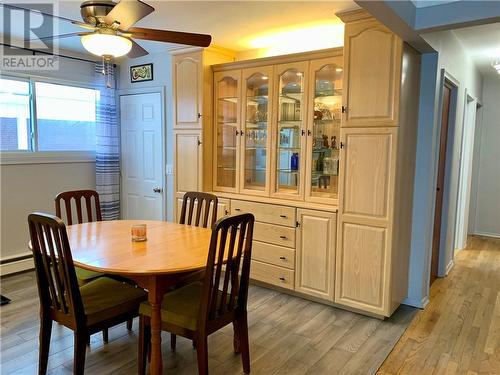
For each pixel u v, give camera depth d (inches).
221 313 83.4
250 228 85.6
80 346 80.3
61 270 78.7
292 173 140.9
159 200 184.9
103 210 190.5
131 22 82.3
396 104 108.2
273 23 125.2
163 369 92.7
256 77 145.5
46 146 169.8
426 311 126.9
